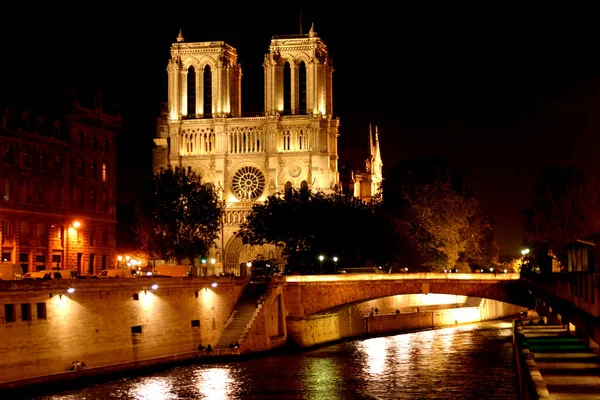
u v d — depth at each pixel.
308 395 89.81
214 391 91.25
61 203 145.12
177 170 189.62
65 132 147.25
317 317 143.00
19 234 135.25
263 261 183.75
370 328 164.50
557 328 100.50
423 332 169.00
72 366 95.19
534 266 191.88
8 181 133.12
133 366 104.31
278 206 188.38
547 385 50.00
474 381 97.88
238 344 120.94
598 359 62.88
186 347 117.62
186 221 183.00
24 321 89.12
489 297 151.12
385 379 100.31
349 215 181.75
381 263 188.25
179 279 116.94
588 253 67.75
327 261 181.50
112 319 103.31
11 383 85.50
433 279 152.00
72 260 147.25
